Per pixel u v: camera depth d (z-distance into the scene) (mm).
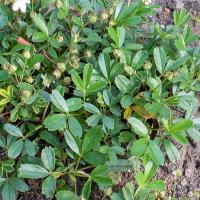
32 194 266
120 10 300
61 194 242
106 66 276
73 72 272
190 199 281
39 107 266
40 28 280
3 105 263
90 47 294
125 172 275
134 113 274
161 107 259
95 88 265
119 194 252
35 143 260
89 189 245
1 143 259
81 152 249
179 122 263
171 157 263
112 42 295
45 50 287
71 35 291
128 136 266
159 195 269
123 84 271
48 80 270
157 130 276
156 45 304
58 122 251
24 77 273
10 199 242
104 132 264
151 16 362
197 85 289
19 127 266
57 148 261
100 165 245
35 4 301
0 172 248
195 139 268
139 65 281
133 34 304
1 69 280
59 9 293
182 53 293
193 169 291
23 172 240
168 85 287
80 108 267
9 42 287
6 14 289
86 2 304
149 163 252
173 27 309
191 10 375
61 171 251
